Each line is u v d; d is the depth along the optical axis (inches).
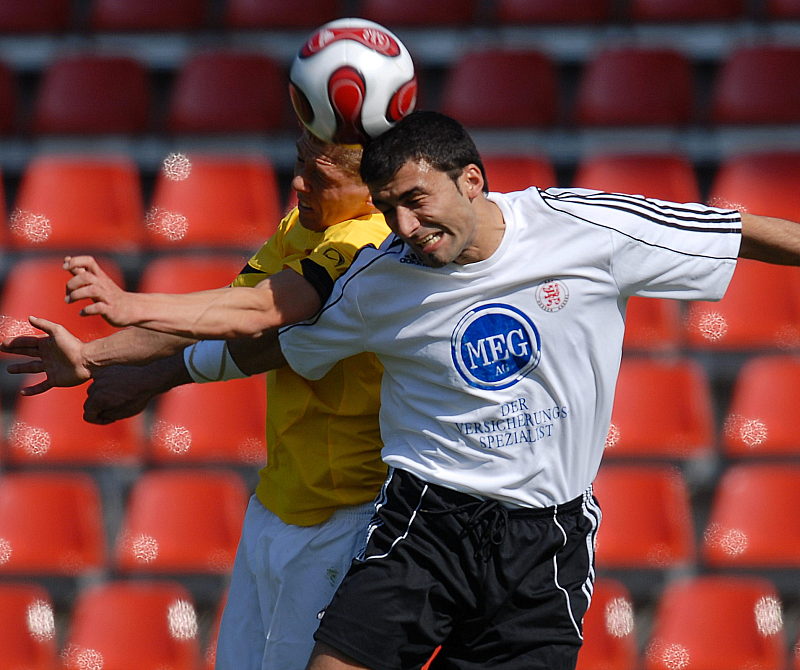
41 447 994.7
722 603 880.3
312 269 417.1
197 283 1039.0
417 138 380.2
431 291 404.5
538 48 1267.2
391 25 1284.4
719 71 1252.5
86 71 1245.1
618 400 984.3
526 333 405.4
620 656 858.1
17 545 951.0
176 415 999.0
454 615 427.8
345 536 465.7
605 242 402.0
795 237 418.6
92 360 415.2
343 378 458.3
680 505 930.1
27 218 1123.3
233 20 1310.3
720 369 1025.5
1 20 1316.4
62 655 925.8
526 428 413.1
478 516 416.2
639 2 1278.3
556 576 427.8
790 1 1266.0
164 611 895.1
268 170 1139.3
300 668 469.1
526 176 1101.1
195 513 943.7
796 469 947.3
